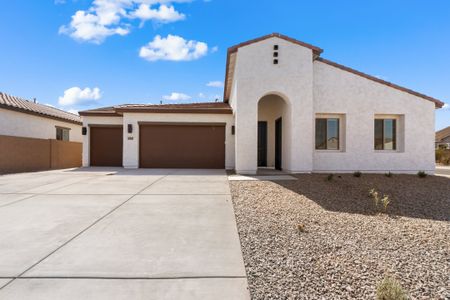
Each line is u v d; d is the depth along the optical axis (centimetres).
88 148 1830
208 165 1700
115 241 493
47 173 1434
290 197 845
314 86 1375
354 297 326
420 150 1404
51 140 1972
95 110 1947
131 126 1680
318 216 658
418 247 477
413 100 1403
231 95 1723
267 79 1309
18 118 1833
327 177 1178
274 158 1670
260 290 340
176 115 1688
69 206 730
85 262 410
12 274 374
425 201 839
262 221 614
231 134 1680
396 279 368
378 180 1165
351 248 471
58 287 342
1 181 1138
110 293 330
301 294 332
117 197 834
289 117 1330
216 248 467
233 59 1392
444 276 377
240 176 1243
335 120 1421
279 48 1317
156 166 1700
